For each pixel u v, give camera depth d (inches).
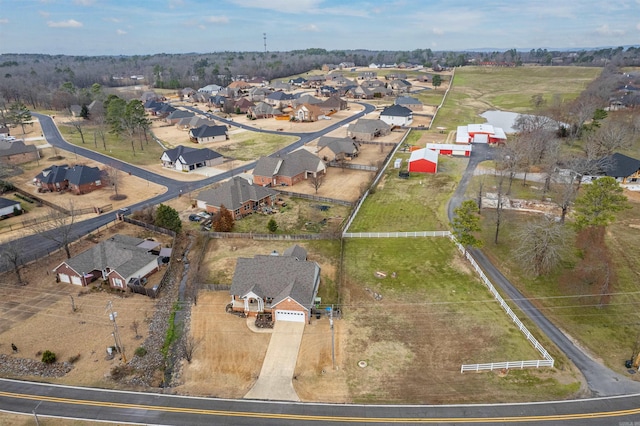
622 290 1974.7
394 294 1998.0
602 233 2284.7
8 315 1857.8
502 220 2672.2
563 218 2401.6
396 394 1441.9
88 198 3166.8
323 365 1576.0
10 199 3085.6
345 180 3513.8
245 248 2425.0
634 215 2687.0
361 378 1513.3
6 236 2536.9
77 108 6382.9
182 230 2640.3
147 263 2134.6
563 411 1359.5
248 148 4507.9
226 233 2546.8
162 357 1640.0
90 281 2111.2
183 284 2113.7
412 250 2375.7
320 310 1866.4
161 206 2593.5
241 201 2837.1
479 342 1681.8
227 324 1808.6
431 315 1845.5
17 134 5118.1
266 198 3038.9
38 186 3408.0
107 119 5177.2
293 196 3169.3
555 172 3142.2
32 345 1683.1
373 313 1862.7
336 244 2458.2
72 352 1653.5
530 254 2092.8
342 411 1374.3
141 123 4817.9
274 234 2517.2
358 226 2679.6
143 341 1721.2
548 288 2023.9
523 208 2861.7
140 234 2596.0
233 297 1894.7
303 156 3604.8
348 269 2201.0
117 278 2050.9
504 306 1883.6
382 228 2642.7
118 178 3597.4
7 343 1691.7
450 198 3065.9
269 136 5012.3
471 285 2058.3
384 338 1708.9
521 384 1476.4
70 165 3878.0
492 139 4473.4
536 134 3774.6
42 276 2156.7
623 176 3174.2
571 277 2074.3
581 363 1579.7
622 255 2235.5
